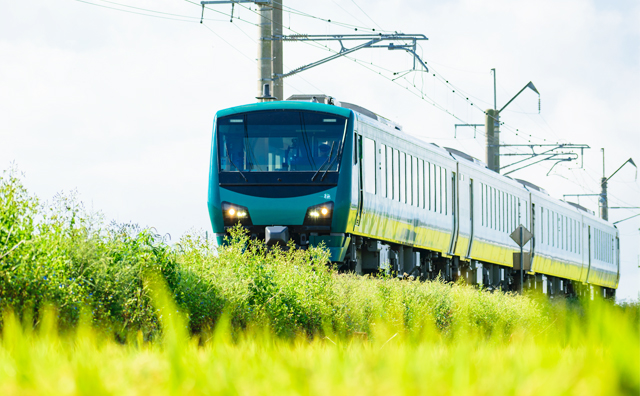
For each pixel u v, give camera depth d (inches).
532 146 4739.2
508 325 2121.1
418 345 264.5
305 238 2154.3
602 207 6279.5
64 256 911.7
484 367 177.0
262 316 1227.9
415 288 1978.3
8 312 754.8
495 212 3580.2
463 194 3179.1
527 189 4089.6
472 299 2095.2
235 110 2215.8
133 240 1112.8
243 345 230.5
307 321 1395.2
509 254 3769.7
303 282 1509.6
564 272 4638.3
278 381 161.8
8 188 909.8
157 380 164.9
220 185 2177.7
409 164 2645.2
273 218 2148.1
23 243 868.6
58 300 831.7
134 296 987.9
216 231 2182.6
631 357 154.3
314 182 2159.2
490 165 4284.0
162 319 892.0
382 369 172.7
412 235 2657.5
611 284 5944.9
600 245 5570.9
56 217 981.2
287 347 238.1
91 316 794.8
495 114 4284.0
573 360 175.9
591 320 209.8
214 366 179.5
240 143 2191.2
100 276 965.8
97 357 195.5
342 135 2185.0
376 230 2365.9
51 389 150.3
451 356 199.5
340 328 1342.3
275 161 2178.9
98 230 1030.4
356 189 2202.3
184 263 1245.1
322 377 161.8
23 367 171.3
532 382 151.2
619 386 147.3
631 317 193.3
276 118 2199.8
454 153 3314.5
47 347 210.8
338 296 1569.9
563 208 4680.1
